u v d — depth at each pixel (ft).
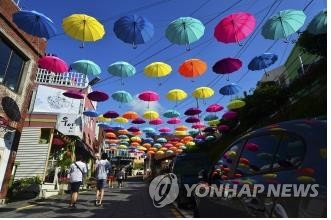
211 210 14.21
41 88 71.05
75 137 68.95
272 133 11.00
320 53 38.22
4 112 38.55
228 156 14.39
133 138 108.99
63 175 59.41
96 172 37.01
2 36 38.29
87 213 29.84
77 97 49.73
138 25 26.76
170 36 28.25
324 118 9.64
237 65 34.50
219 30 27.37
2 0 37.29
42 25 28.58
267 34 29.17
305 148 8.72
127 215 29.04
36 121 67.87
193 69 33.78
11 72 40.83
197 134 90.94
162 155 136.87
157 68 34.68
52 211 30.94
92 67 36.96
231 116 57.11
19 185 48.26
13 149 40.91
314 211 7.29
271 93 53.67
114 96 48.39
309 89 41.32
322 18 25.26
